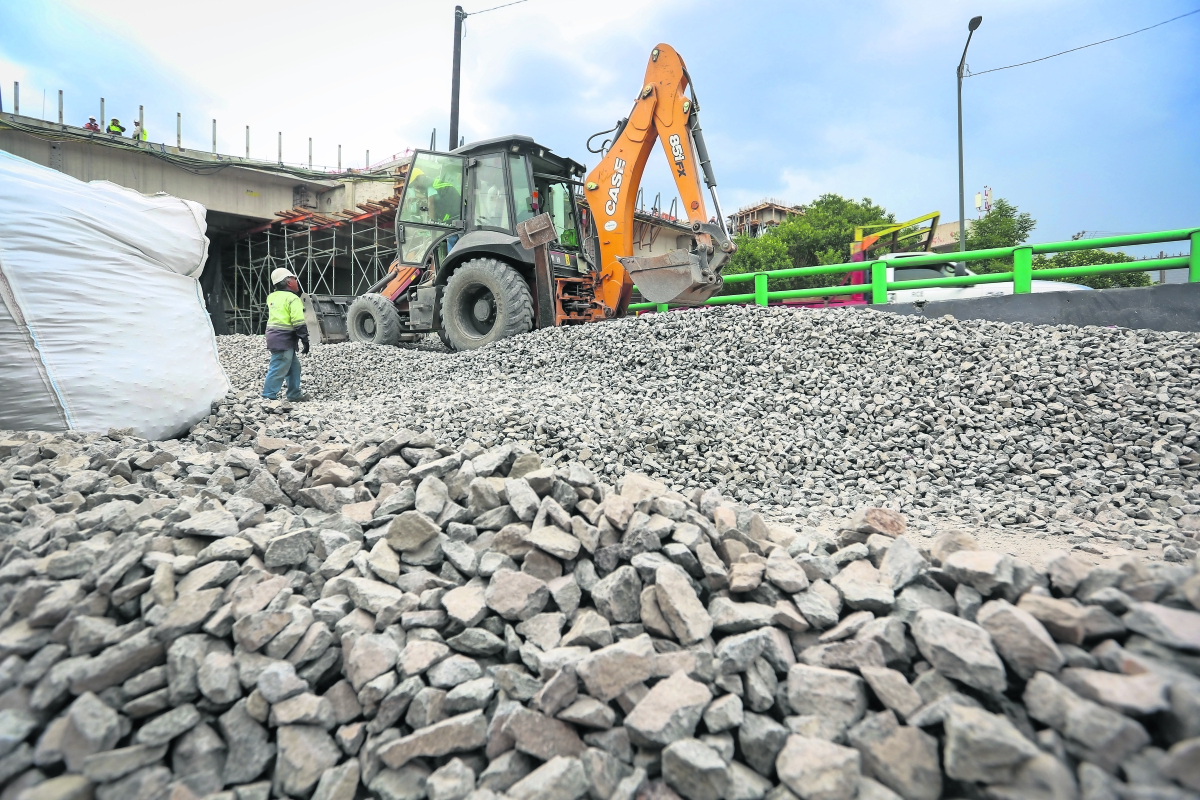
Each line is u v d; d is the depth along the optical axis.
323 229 22.86
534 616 2.04
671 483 3.98
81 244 4.25
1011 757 1.36
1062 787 1.29
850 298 12.83
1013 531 3.41
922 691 1.65
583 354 6.84
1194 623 1.52
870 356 5.79
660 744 1.59
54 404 4.08
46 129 18.09
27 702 1.62
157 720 1.64
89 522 2.33
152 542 2.12
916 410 4.85
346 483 2.96
